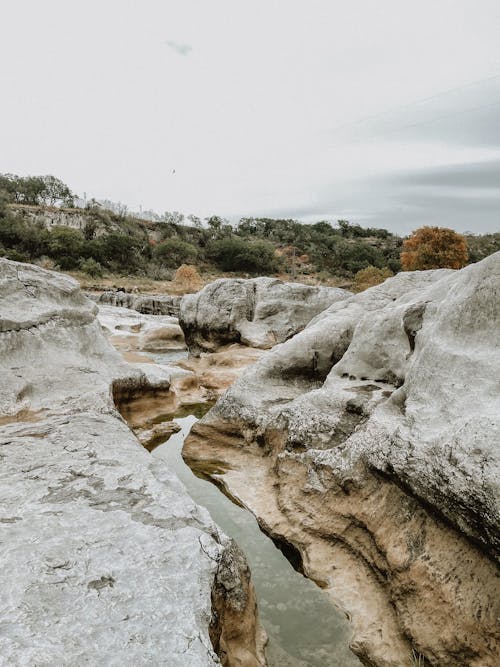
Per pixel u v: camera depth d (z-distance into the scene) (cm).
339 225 13850
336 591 498
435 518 445
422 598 420
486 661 359
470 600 383
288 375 926
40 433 589
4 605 274
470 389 470
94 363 961
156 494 431
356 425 646
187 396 1209
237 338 1816
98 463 490
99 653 252
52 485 437
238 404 853
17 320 862
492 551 369
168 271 6994
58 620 270
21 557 321
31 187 9681
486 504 370
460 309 540
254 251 8469
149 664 251
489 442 394
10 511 387
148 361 1435
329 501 582
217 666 262
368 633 438
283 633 444
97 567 323
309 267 9050
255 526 631
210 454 830
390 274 4366
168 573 329
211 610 315
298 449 681
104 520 382
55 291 1025
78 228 8462
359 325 841
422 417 504
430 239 4425
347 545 539
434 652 388
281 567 547
